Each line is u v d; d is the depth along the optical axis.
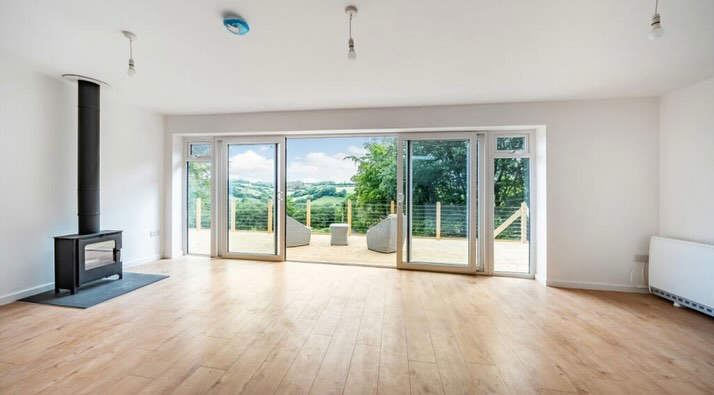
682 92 3.04
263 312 2.69
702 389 1.70
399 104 3.84
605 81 2.95
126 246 4.06
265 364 1.88
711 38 2.12
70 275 3.03
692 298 2.76
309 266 4.34
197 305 2.83
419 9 1.85
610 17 1.91
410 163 4.25
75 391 1.60
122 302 2.88
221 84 3.21
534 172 3.86
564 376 1.80
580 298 3.14
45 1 1.80
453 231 4.14
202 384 1.67
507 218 4.00
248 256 4.70
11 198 2.82
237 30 2.05
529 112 3.61
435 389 1.67
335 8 1.85
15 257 2.86
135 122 4.12
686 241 2.89
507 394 1.63
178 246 4.81
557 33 2.11
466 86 3.16
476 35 2.16
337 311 2.74
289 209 7.16
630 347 2.15
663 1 1.73
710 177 2.78
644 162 3.34
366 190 7.23
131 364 1.85
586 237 3.47
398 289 3.38
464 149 4.11
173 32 2.17
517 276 3.91
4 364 1.83
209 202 4.84
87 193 3.25
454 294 3.24
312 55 2.52
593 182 3.45
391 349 2.08
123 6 1.85
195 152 4.89
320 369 1.83
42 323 2.40
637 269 3.35
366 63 2.66
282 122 4.28
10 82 2.77
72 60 2.68
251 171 4.70
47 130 3.10
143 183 4.28
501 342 2.20
